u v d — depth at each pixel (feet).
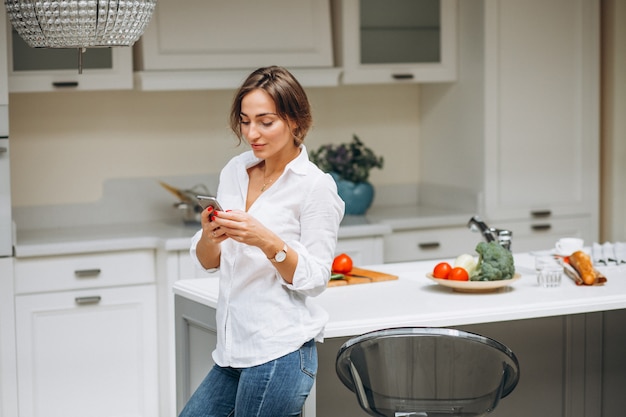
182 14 15.25
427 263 12.16
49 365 14.21
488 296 10.09
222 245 8.22
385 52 16.57
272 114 7.78
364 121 17.98
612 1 17.22
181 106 16.67
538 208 16.94
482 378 7.70
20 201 15.79
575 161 17.13
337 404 10.03
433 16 16.90
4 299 13.89
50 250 13.97
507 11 16.46
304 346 8.05
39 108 15.83
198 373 10.11
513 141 16.71
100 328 14.44
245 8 15.60
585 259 10.76
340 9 16.29
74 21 8.34
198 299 9.73
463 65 16.99
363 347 7.72
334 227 8.07
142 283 14.64
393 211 17.39
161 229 15.52
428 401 7.73
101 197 16.28
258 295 8.01
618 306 9.91
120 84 14.87
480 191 16.72
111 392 14.58
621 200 17.54
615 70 17.31
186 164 16.78
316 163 16.81
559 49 16.84
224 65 15.51
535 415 11.27
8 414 14.07
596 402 11.58
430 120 18.06
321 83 16.08
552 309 9.64
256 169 8.43
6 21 13.88
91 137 16.16
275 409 7.83
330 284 10.66
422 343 7.63
